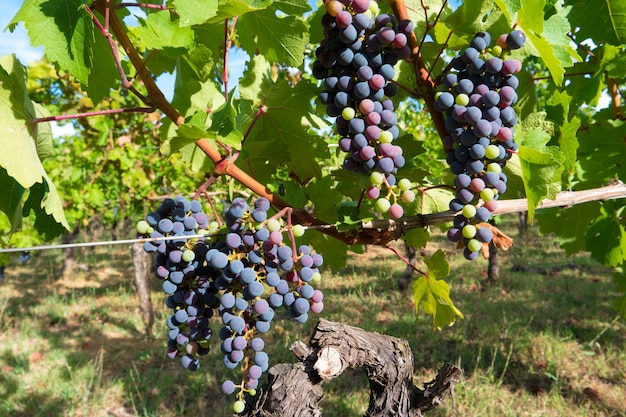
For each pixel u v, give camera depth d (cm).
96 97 181
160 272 143
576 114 274
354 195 186
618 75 230
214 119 154
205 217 150
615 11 209
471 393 532
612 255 306
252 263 137
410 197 137
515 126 149
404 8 152
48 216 175
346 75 134
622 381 568
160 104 145
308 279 134
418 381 580
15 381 617
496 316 785
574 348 657
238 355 135
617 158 272
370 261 1346
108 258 1680
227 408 555
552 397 536
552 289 968
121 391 600
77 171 848
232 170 155
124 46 144
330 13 124
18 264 1543
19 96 136
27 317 916
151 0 183
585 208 304
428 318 785
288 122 199
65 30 126
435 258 172
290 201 201
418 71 155
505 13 132
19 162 133
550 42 156
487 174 131
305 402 164
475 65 132
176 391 605
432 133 976
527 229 1806
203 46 167
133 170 862
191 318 145
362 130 133
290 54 169
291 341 702
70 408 548
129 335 823
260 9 146
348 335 179
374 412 184
